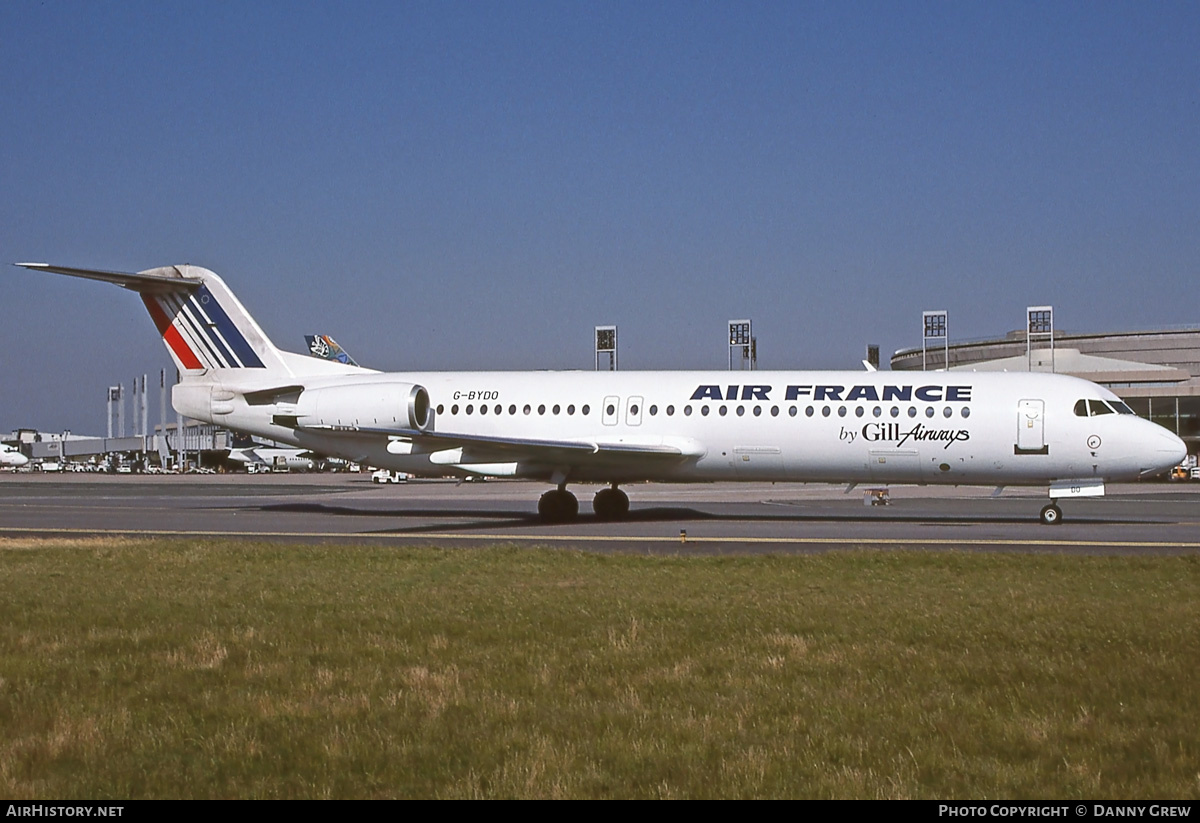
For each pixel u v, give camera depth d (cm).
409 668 1134
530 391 3419
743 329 8081
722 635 1299
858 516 3475
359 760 839
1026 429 3008
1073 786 780
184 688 1059
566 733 904
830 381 3212
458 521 3366
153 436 15388
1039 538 2662
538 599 1577
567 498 3328
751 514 3572
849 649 1212
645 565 2016
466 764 833
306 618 1433
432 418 3478
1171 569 1909
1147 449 2939
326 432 3456
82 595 1644
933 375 3178
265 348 3650
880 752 855
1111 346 10719
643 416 3281
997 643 1248
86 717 949
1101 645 1230
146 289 3688
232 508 4059
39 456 16362
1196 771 807
